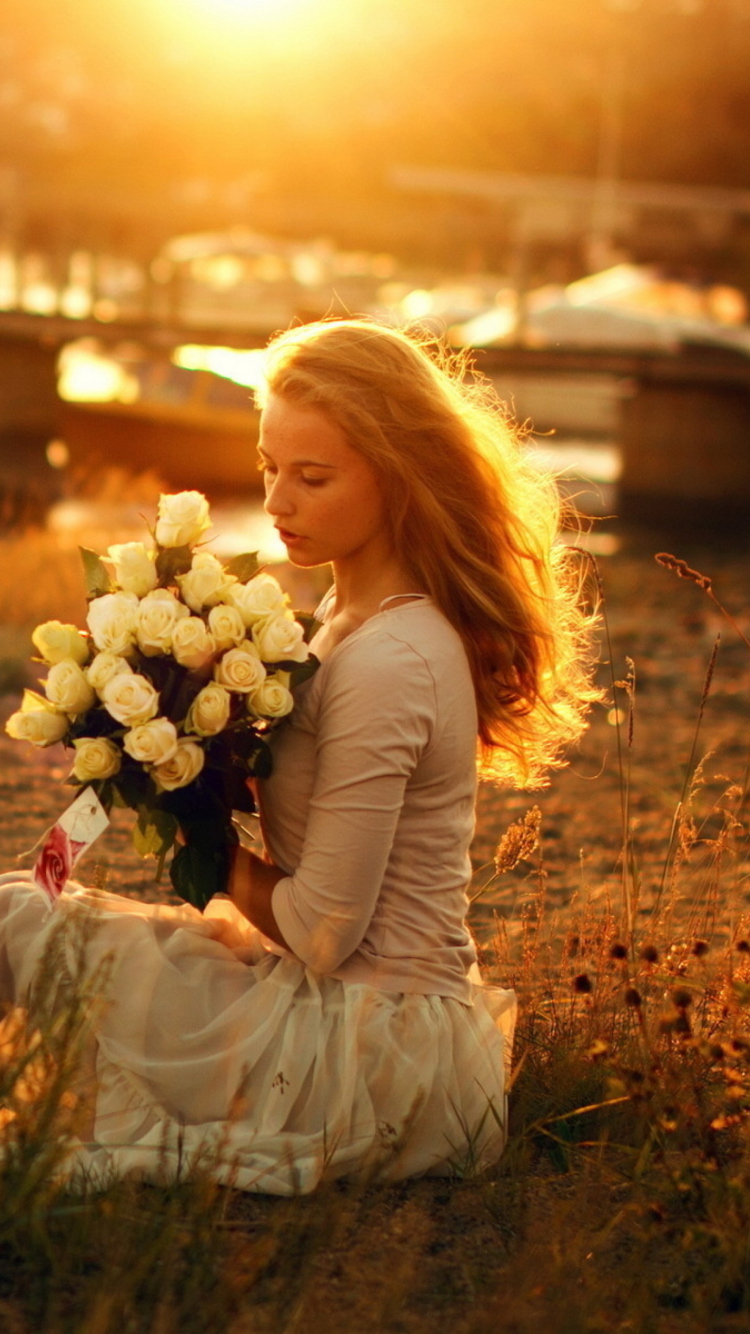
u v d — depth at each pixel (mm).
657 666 8750
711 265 31484
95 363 27641
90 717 2662
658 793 5723
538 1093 3098
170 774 2588
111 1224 2451
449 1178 2838
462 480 2811
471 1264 2561
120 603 2619
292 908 2652
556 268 34094
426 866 2773
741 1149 2861
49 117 36781
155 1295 2363
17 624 8773
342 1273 2500
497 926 3650
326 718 2654
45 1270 2426
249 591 2652
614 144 41625
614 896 4449
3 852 4844
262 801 2807
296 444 2727
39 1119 2510
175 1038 2715
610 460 22984
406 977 2752
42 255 30828
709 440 18031
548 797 5977
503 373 17359
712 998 3295
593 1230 2670
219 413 21594
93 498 13227
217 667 2600
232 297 29875
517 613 2869
